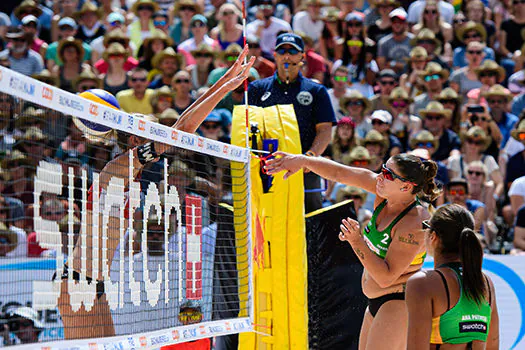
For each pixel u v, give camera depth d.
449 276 9.66
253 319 13.32
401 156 12.23
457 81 31.33
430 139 26.25
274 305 13.69
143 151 11.66
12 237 14.09
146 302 11.46
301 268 13.77
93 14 35.00
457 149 27.09
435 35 33.78
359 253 11.93
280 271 13.71
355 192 22.83
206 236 14.78
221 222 14.77
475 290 9.52
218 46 32.78
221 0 36.09
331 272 15.39
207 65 30.27
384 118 26.23
